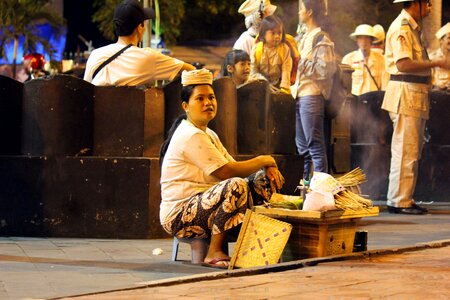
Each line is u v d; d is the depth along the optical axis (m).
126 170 8.77
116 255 7.59
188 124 7.29
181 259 7.39
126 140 8.91
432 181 13.37
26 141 8.91
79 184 8.78
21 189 8.80
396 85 11.34
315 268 6.61
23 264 6.98
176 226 7.15
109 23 26.62
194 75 7.27
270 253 6.69
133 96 8.89
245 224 6.80
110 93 8.91
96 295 5.59
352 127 13.23
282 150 10.39
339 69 10.48
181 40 28.27
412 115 11.30
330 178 6.97
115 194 8.78
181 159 7.18
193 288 5.82
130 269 6.79
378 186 13.20
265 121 9.82
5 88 8.89
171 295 5.57
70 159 8.77
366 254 7.21
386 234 9.15
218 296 5.54
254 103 9.80
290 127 10.45
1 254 7.55
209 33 28.50
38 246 8.10
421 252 7.55
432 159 13.35
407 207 11.41
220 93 9.30
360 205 7.15
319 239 6.94
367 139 13.23
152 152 8.95
